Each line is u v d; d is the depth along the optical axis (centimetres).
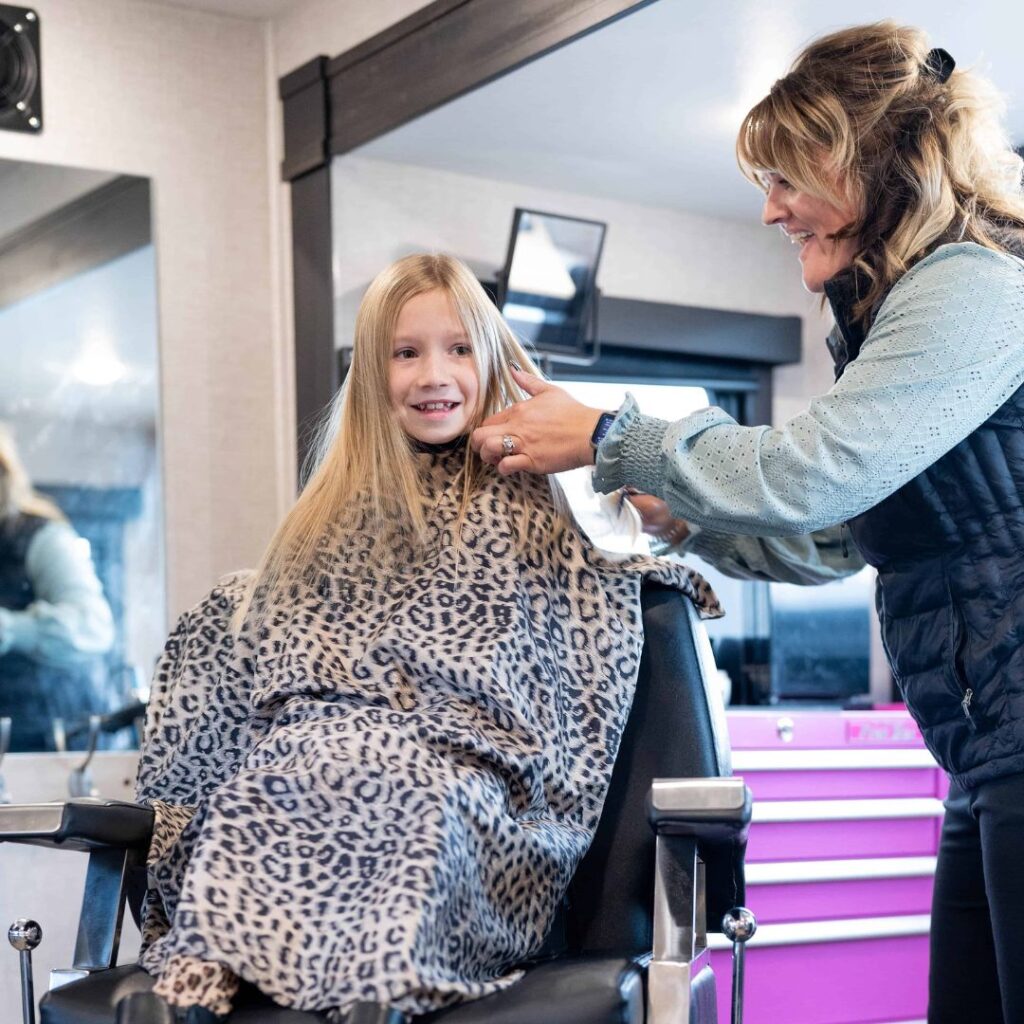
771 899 276
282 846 145
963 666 152
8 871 296
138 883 170
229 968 138
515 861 151
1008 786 150
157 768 183
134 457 321
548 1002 132
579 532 181
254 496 338
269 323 341
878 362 149
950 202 154
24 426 310
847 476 148
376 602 175
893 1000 285
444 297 187
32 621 307
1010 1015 152
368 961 133
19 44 313
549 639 170
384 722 155
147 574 319
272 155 342
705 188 359
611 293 364
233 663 179
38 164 314
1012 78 279
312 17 329
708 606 180
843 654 363
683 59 275
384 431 186
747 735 278
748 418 396
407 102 298
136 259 324
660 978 137
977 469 151
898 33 160
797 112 160
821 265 167
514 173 344
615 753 166
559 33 260
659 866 140
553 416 171
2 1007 292
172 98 331
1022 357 149
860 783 286
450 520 179
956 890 172
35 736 304
